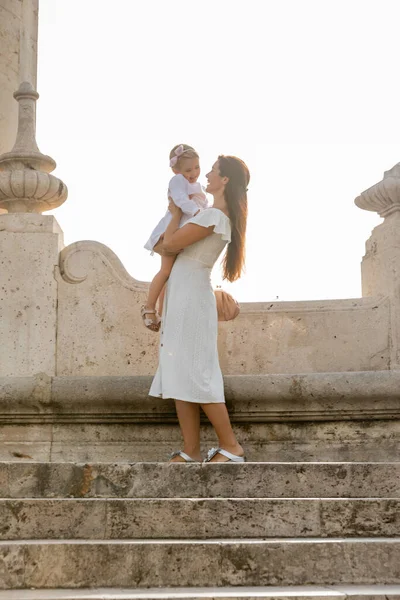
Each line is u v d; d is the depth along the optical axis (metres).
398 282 8.24
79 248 8.52
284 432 7.70
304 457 7.63
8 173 8.57
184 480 5.98
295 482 5.96
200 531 5.32
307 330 8.29
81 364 8.35
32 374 8.34
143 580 4.76
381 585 4.79
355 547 4.88
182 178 7.17
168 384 6.92
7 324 8.40
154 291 7.18
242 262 7.27
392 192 8.27
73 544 4.79
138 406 7.66
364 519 5.37
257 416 7.66
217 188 7.27
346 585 4.79
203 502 5.37
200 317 6.99
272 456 7.66
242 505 5.36
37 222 8.55
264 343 8.30
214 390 6.93
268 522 5.35
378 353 8.20
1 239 8.51
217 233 7.04
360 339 8.23
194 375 6.91
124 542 4.88
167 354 6.97
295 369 8.26
